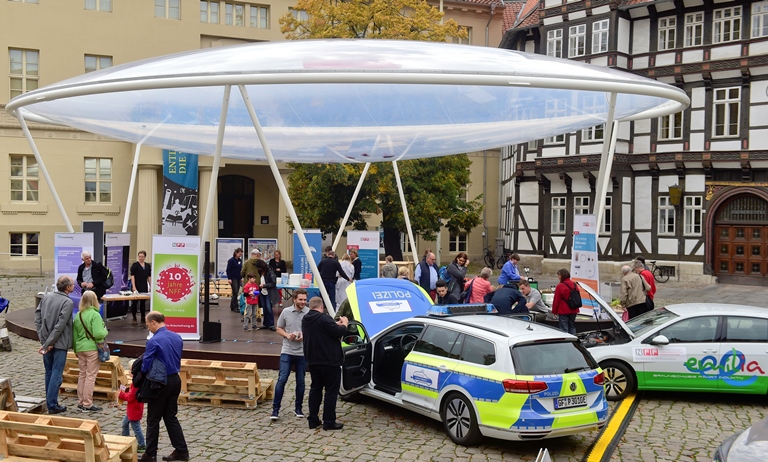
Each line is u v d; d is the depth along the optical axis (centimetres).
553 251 3503
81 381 1013
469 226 3447
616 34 3241
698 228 3155
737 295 2642
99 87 1343
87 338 1005
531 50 3722
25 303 2355
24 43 3491
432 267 1797
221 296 2405
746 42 2972
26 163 3516
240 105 1603
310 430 927
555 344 850
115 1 3666
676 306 1192
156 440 789
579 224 1712
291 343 971
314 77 1239
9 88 3475
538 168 3469
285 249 4047
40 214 3522
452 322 929
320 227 3183
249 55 1403
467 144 1972
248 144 1953
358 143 1917
